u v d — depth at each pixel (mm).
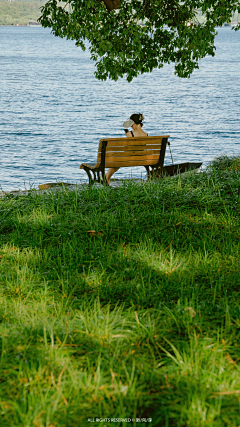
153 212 8352
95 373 3744
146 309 5086
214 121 46062
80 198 9750
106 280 5840
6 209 8914
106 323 4602
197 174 11375
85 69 121938
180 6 15273
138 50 14547
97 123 45438
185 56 15711
